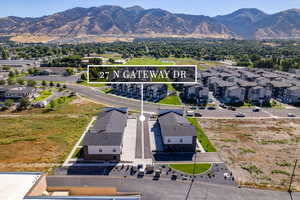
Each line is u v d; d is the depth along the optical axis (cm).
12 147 5281
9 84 10788
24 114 7488
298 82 10425
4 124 6606
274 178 4262
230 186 4009
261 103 8944
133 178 4212
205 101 9112
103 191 3303
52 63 16288
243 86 9531
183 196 3741
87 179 4175
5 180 3102
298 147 5462
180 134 5125
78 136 5875
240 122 7012
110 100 9150
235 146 5475
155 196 3734
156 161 4797
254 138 5912
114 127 5441
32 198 2716
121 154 5041
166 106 8506
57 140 5644
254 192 3859
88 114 7512
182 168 4541
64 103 8625
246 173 4406
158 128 6425
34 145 5388
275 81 10462
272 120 7219
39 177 3136
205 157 4975
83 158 4859
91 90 10631
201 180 4172
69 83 11969
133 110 7988
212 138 5881
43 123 6719
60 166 4569
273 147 5450
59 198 2733
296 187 4009
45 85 11144
